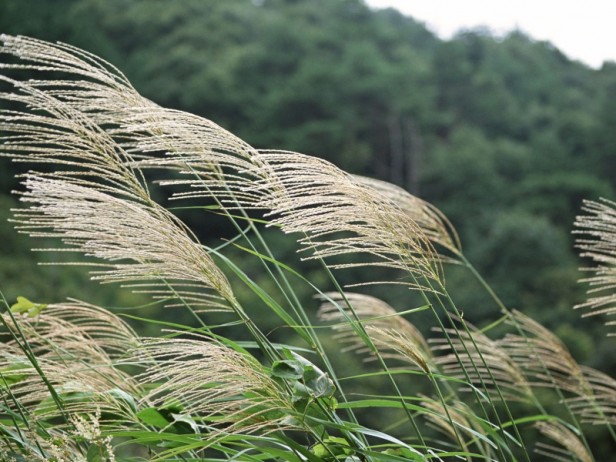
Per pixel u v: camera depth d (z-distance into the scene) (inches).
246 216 80.4
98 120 82.7
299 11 2368.4
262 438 71.3
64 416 71.6
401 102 2071.9
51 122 77.3
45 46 80.9
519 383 130.0
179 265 74.9
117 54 1857.8
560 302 1300.4
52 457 69.4
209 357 71.5
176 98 1882.4
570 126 2085.4
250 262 1164.5
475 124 2214.6
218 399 73.2
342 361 753.0
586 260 1555.1
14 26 1460.4
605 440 567.2
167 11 2103.8
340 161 1911.9
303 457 77.4
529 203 1844.2
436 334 1028.5
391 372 78.1
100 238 73.0
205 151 80.1
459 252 122.4
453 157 1952.5
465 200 1905.8
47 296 776.3
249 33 2174.0
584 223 95.8
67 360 83.5
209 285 76.7
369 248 78.7
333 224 77.9
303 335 79.3
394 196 118.6
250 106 1910.7
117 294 805.2
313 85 1948.8
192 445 69.6
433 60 2329.0
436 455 75.0
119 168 79.7
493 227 1573.6
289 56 2066.9
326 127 1893.5
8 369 79.6
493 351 132.0
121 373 84.3
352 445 75.2
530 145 2043.6
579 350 1034.1
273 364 73.0
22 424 76.4
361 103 2053.4
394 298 1178.0
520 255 1409.9
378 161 2042.3
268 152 80.8
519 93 2309.3
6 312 83.5
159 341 73.0
